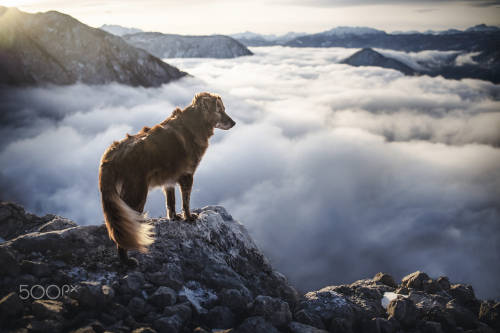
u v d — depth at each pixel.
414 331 5.27
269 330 4.30
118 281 4.66
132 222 4.30
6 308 3.70
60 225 6.14
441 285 6.73
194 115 5.46
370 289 6.19
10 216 6.55
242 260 6.27
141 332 3.76
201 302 4.82
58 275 4.54
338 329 4.96
